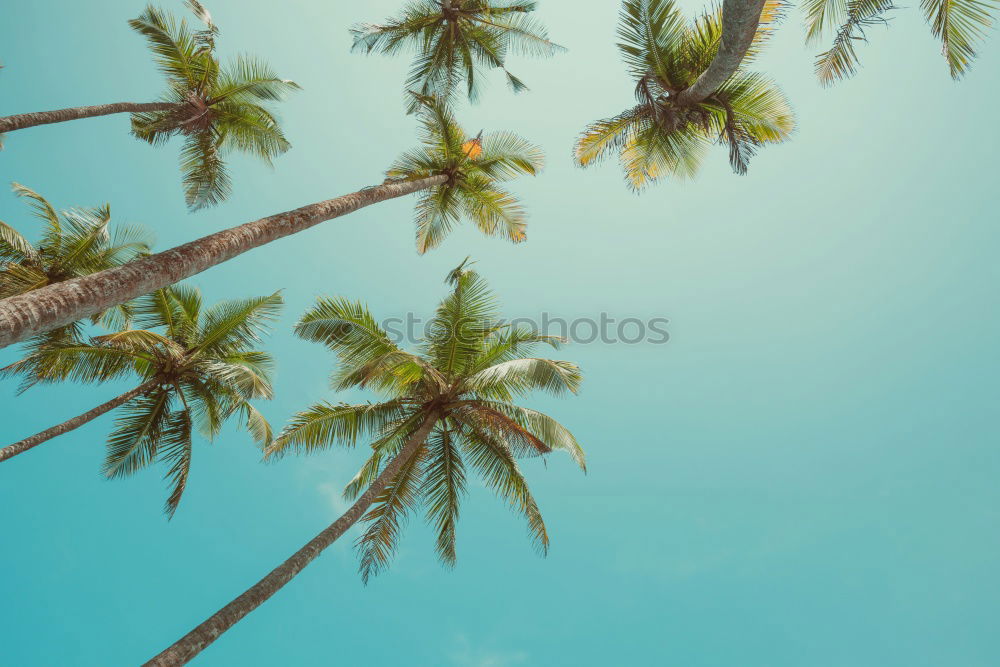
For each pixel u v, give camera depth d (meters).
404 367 11.04
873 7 8.19
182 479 14.07
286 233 7.85
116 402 14.18
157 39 13.77
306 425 11.71
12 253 14.87
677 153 12.81
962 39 7.69
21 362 13.38
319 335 11.02
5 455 11.69
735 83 11.52
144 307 14.48
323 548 8.79
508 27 14.95
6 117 10.00
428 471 11.88
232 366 13.75
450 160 14.12
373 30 14.64
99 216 15.49
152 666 5.66
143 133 14.52
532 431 11.58
